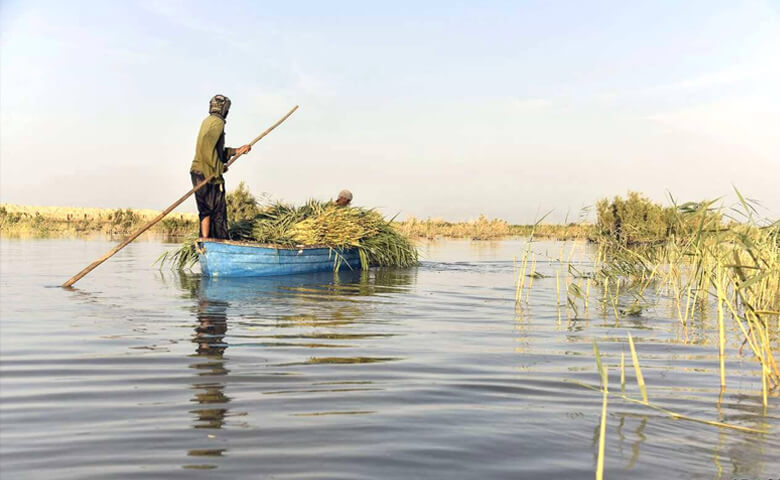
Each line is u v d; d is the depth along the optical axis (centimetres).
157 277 1155
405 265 1559
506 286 1080
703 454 300
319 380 429
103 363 471
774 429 337
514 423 343
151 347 529
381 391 404
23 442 306
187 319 678
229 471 274
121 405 368
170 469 275
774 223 764
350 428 332
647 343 582
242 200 1873
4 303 791
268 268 1217
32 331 598
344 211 1447
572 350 543
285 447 304
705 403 385
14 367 457
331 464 283
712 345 576
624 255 1106
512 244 2803
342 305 812
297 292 954
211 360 484
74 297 855
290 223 1363
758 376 458
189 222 3828
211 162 1159
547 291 1013
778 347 569
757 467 285
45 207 8119
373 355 510
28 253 1728
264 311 746
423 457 293
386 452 299
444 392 403
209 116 1174
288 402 377
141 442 307
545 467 284
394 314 740
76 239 2594
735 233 496
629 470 281
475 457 294
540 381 434
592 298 930
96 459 285
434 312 764
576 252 2069
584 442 315
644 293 1009
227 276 1164
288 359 491
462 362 489
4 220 3372
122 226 3319
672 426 340
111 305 782
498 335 613
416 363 484
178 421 339
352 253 1464
